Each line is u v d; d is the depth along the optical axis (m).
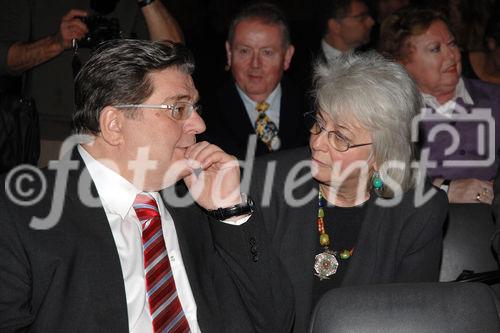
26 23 3.95
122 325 2.13
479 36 4.92
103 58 2.18
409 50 3.75
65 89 3.95
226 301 2.36
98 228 2.18
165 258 2.29
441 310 2.14
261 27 3.98
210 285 2.37
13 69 3.82
